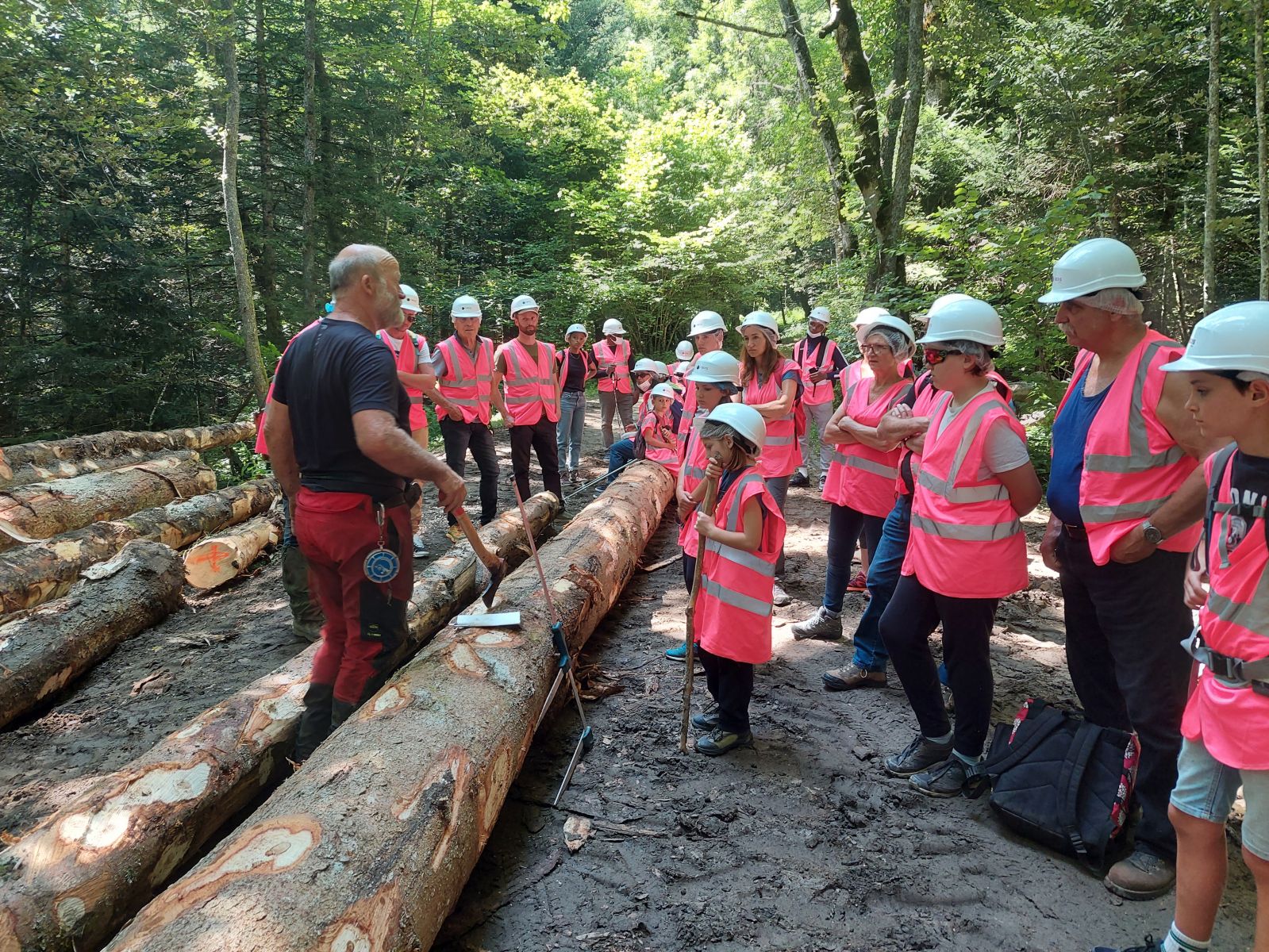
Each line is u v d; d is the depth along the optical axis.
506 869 2.65
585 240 23.17
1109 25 10.77
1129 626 2.51
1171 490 2.38
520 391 6.73
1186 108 10.97
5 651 3.79
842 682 3.93
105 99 10.56
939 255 9.50
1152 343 2.38
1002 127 12.74
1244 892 2.51
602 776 3.19
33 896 2.07
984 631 2.93
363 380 2.61
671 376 8.02
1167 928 2.36
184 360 12.60
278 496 7.36
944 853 2.72
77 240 11.22
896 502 4.00
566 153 24.83
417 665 3.00
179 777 2.56
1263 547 1.69
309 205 14.51
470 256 22.89
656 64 29.38
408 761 2.37
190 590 5.36
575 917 2.42
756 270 20.25
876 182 10.18
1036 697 3.77
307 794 2.18
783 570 5.62
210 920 1.70
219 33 10.54
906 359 3.99
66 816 2.32
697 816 2.91
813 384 8.09
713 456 3.15
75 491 6.13
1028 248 7.37
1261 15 7.23
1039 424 7.66
